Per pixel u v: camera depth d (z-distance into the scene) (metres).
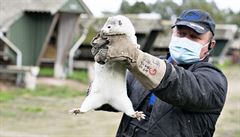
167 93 2.96
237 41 62.25
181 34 3.55
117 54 2.79
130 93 3.64
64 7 28.86
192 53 3.48
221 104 3.32
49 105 19.92
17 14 28.66
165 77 2.90
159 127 3.37
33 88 24.98
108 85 3.12
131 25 2.92
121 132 3.72
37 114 17.69
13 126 15.25
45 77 29.03
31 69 25.23
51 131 14.52
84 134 14.09
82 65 34.56
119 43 2.82
